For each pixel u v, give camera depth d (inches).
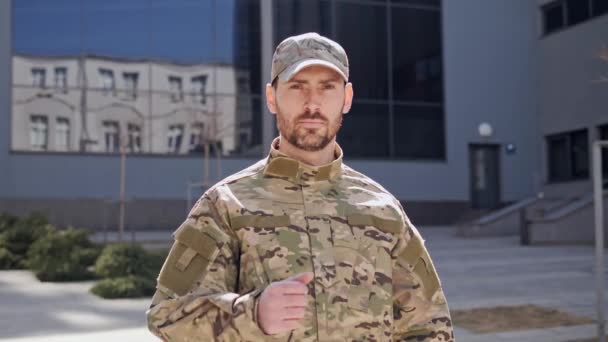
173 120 931.3
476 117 1037.2
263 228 84.9
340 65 89.9
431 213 1007.6
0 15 882.1
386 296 86.5
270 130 952.3
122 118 916.0
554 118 1006.4
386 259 88.6
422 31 1024.9
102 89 911.7
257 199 87.4
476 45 1045.2
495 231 874.8
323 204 88.8
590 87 927.0
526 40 1064.2
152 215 911.7
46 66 895.7
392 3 1011.3
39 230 585.3
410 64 1015.6
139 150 917.8
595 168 280.7
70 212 886.4
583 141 952.3
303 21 975.0
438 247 729.0
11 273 530.9
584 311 358.6
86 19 911.7
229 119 943.7
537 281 469.1
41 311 374.6
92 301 409.7
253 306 73.6
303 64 86.4
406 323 90.7
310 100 88.6
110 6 920.3
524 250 689.6
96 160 901.2
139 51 927.0
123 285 427.2
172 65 935.0
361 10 997.8
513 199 1044.5
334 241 86.1
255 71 957.8
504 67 1053.8
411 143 1010.1
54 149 890.7
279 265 83.1
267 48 957.2
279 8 966.4
